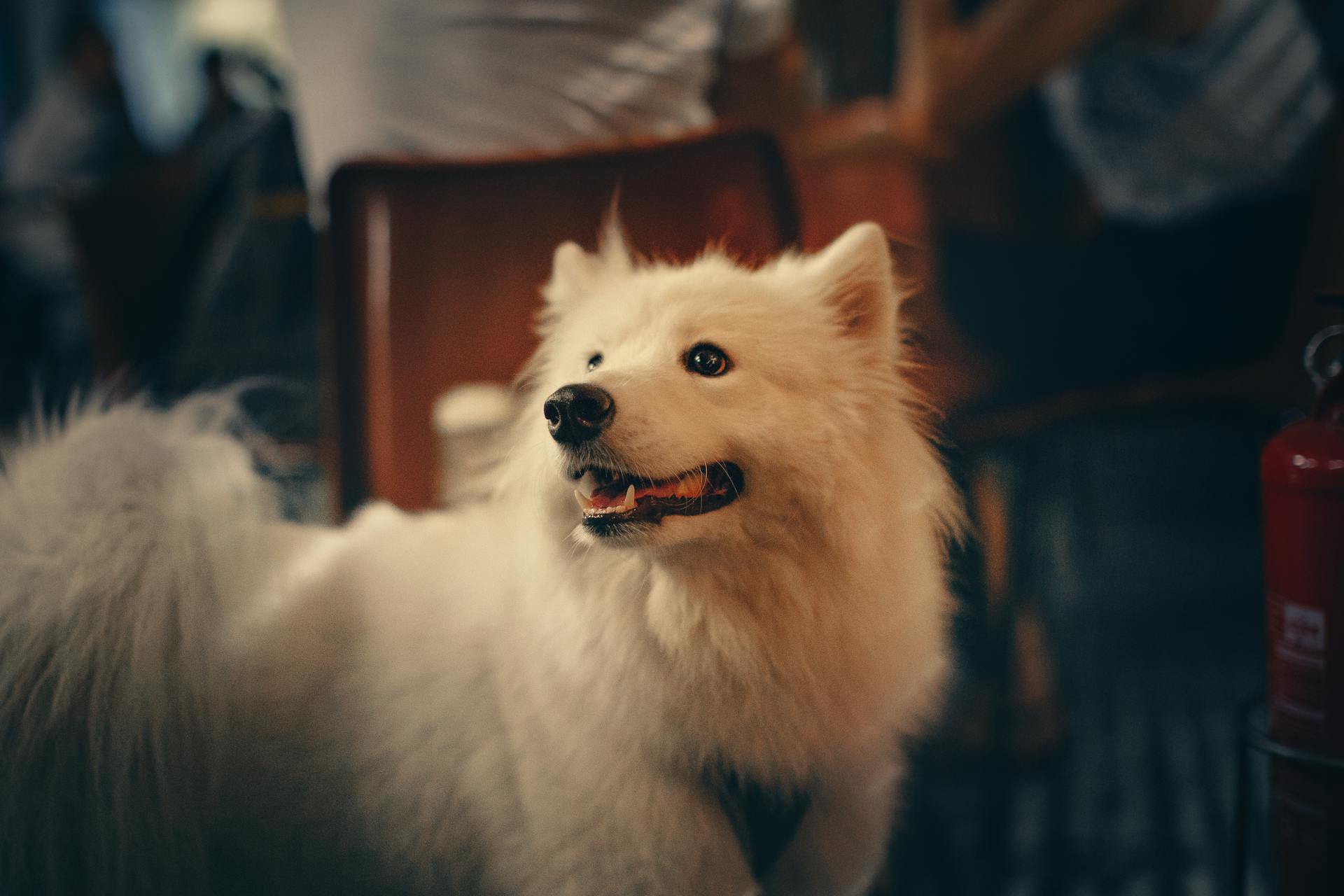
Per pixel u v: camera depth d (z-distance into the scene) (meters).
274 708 1.28
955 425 1.56
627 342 1.20
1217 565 4.09
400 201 1.77
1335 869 1.23
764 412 1.12
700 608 1.11
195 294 2.90
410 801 1.23
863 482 1.17
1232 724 2.63
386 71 2.02
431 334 1.76
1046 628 3.33
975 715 2.45
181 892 1.24
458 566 1.34
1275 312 2.33
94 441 1.38
